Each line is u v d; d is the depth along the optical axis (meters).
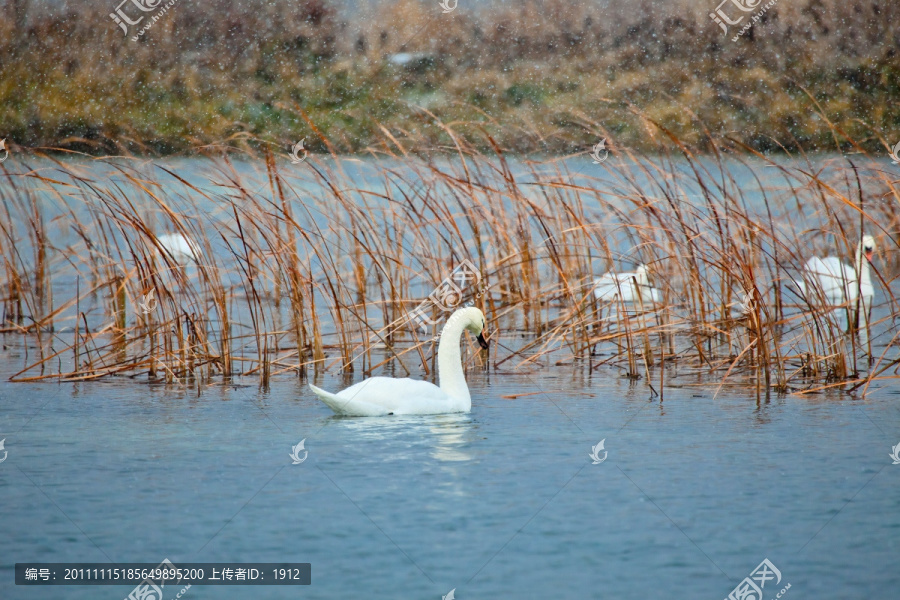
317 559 8.06
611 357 16.09
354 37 39.09
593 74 38.34
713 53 39.09
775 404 13.24
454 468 10.20
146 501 9.29
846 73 38.34
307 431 11.60
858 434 11.62
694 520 8.88
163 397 13.58
